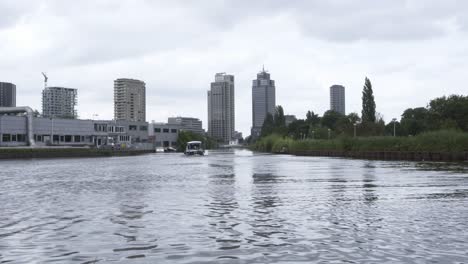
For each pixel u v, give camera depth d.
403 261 10.37
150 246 12.02
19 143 116.56
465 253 11.02
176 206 19.50
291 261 10.48
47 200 21.91
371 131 130.25
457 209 18.06
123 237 13.16
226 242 12.45
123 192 25.48
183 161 76.50
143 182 32.44
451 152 63.81
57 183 31.84
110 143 154.62
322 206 19.22
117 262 10.46
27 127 118.06
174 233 13.68
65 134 135.00
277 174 40.34
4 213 17.78
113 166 58.56
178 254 11.16
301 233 13.55
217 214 17.25
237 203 20.41
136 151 138.62
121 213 17.59
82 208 19.03
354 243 12.17
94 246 12.05
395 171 42.00
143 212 17.83
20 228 14.61
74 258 10.86
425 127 138.12
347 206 19.14
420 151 70.50
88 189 27.36
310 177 36.19
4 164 66.44
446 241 12.30
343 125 152.25
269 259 10.67
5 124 112.94
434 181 30.86
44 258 10.88
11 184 31.14
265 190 26.17
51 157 101.25
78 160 84.69
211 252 11.35
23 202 21.19
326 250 11.46
